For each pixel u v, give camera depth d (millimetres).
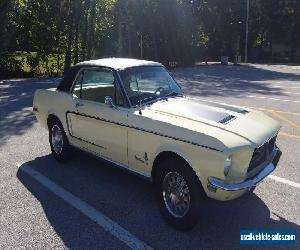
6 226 4355
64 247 3941
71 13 22734
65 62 23031
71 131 5953
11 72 20969
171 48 33031
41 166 6297
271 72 28000
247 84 19016
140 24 29266
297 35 54719
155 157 4418
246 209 4777
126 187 5457
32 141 7699
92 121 5383
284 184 5555
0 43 20109
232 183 3875
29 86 16281
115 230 4273
